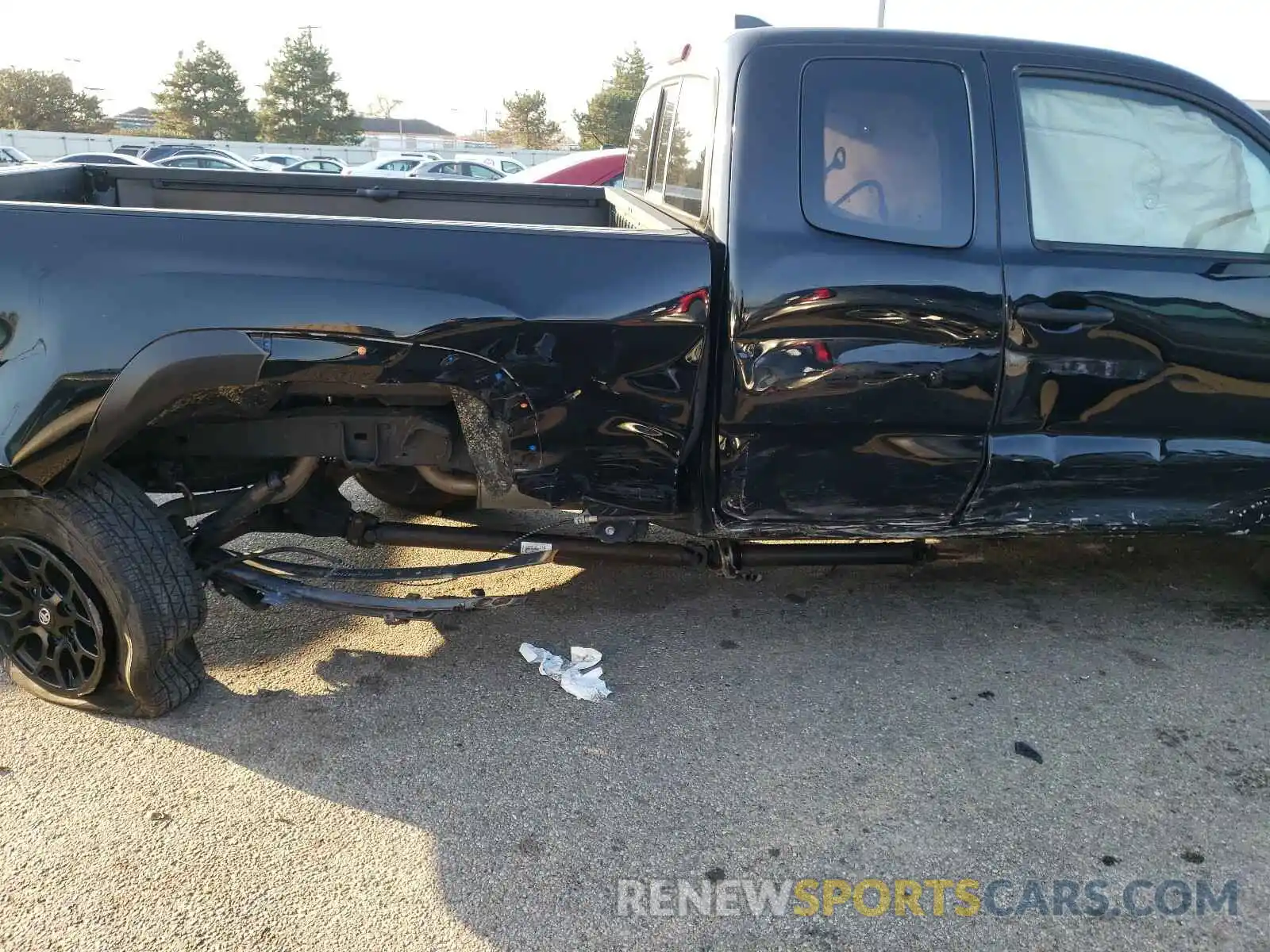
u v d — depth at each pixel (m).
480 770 2.68
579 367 2.63
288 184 4.04
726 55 2.80
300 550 3.17
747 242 2.66
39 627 2.83
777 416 2.76
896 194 2.76
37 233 2.39
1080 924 2.18
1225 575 4.00
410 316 2.48
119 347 2.40
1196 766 2.75
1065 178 2.88
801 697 3.07
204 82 57.44
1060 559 4.13
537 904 2.21
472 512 4.25
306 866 2.30
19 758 2.68
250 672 3.15
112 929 2.10
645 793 2.60
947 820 2.51
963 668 3.26
